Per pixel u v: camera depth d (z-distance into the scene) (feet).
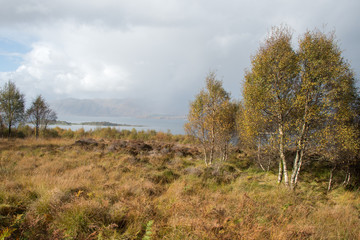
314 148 25.48
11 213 12.91
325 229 13.21
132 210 14.03
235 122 42.11
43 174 23.85
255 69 26.96
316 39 24.02
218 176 28.81
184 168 34.32
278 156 34.30
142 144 57.82
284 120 26.58
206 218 13.06
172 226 12.19
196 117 41.29
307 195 23.32
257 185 26.48
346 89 23.93
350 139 24.77
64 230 11.19
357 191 25.96
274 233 11.12
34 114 71.26
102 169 28.43
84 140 61.98
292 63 25.29
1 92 67.67
